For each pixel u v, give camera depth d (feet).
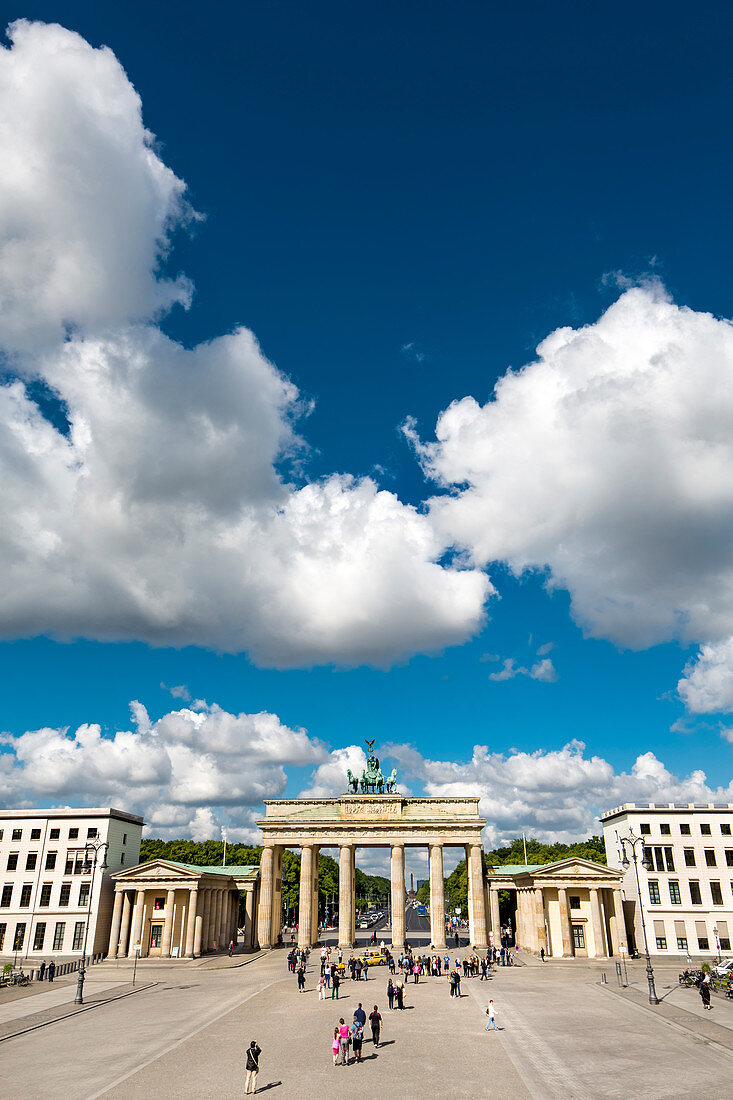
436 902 372.17
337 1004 232.94
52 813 386.32
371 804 389.39
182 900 375.04
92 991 265.34
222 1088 146.20
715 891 371.56
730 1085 144.97
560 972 308.19
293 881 598.34
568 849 640.99
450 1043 182.29
